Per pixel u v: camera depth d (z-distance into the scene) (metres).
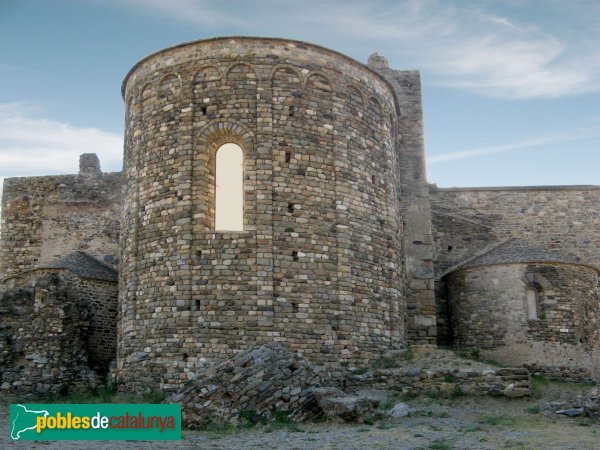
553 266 30.17
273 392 19.72
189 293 23.81
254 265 23.81
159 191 25.14
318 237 24.75
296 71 25.67
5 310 27.44
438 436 16.86
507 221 36.25
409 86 32.59
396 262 27.52
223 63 25.41
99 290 30.58
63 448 15.91
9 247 36.56
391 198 27.83
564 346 29.36
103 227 36.06
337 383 23.34
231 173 25.06
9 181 37.38
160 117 25.78
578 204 36.59
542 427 17.89
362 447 15.60
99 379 27.47
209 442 16.69
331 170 25.58
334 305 24.48
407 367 23.88
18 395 25.86
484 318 30.59
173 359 23.48
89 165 37.25
